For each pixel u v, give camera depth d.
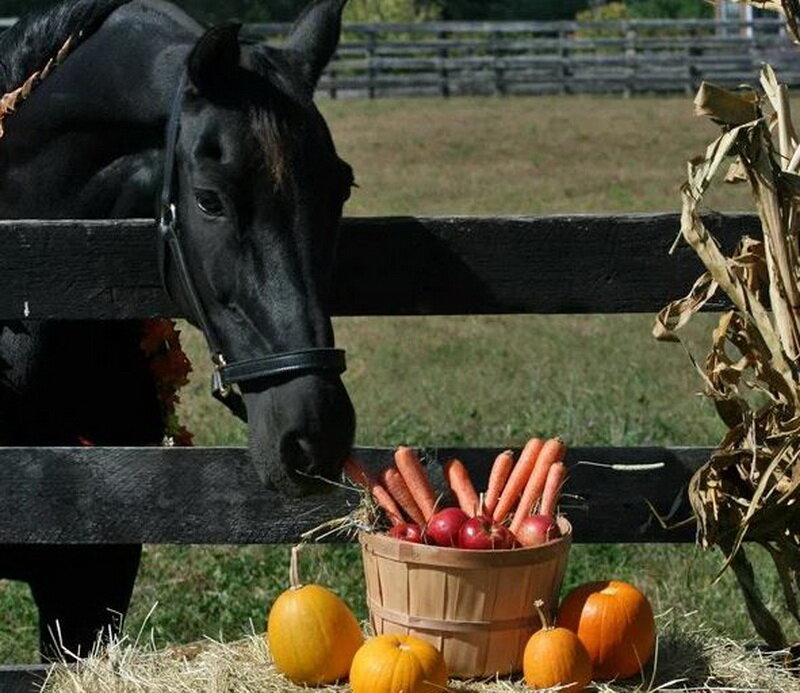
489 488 5.26
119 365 5.96
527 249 5.71
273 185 4.80
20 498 5.69
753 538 5.69
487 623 4.96
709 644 5.56
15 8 32.84
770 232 5.40
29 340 5.77
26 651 8.12
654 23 50.12
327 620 5.06
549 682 4.92
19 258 5.56
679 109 43.62
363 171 29.73
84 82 5.52
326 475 4.82
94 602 6.17
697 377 13.65
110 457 5.69
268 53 5.19
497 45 49.25
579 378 13.64
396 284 5.74
